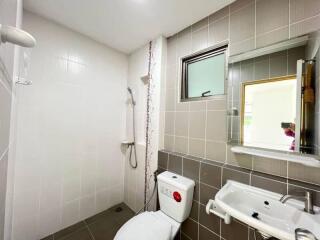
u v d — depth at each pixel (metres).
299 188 0.93
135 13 1.46
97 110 1.99
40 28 1.53
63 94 1.70
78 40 1.80
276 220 0.95
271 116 1.11
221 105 1.36
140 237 1.14
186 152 1.60
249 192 1.08
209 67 1.55
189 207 1.41
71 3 1.35
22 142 1.45
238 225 1.18
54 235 1.64
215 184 1.29
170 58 1.80
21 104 1.44
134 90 2.19
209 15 1.46
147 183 1.91
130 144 2.17
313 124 0.96
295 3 1.02
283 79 1.07
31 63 1.48
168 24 1.60
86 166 1.91
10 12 0.67
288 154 1.03
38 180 1.55
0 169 0.59
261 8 1.15
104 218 1.93
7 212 1.03
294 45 1.03
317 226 0.75
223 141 1.34
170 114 1.77
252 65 1.20
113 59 2.14
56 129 1.66
